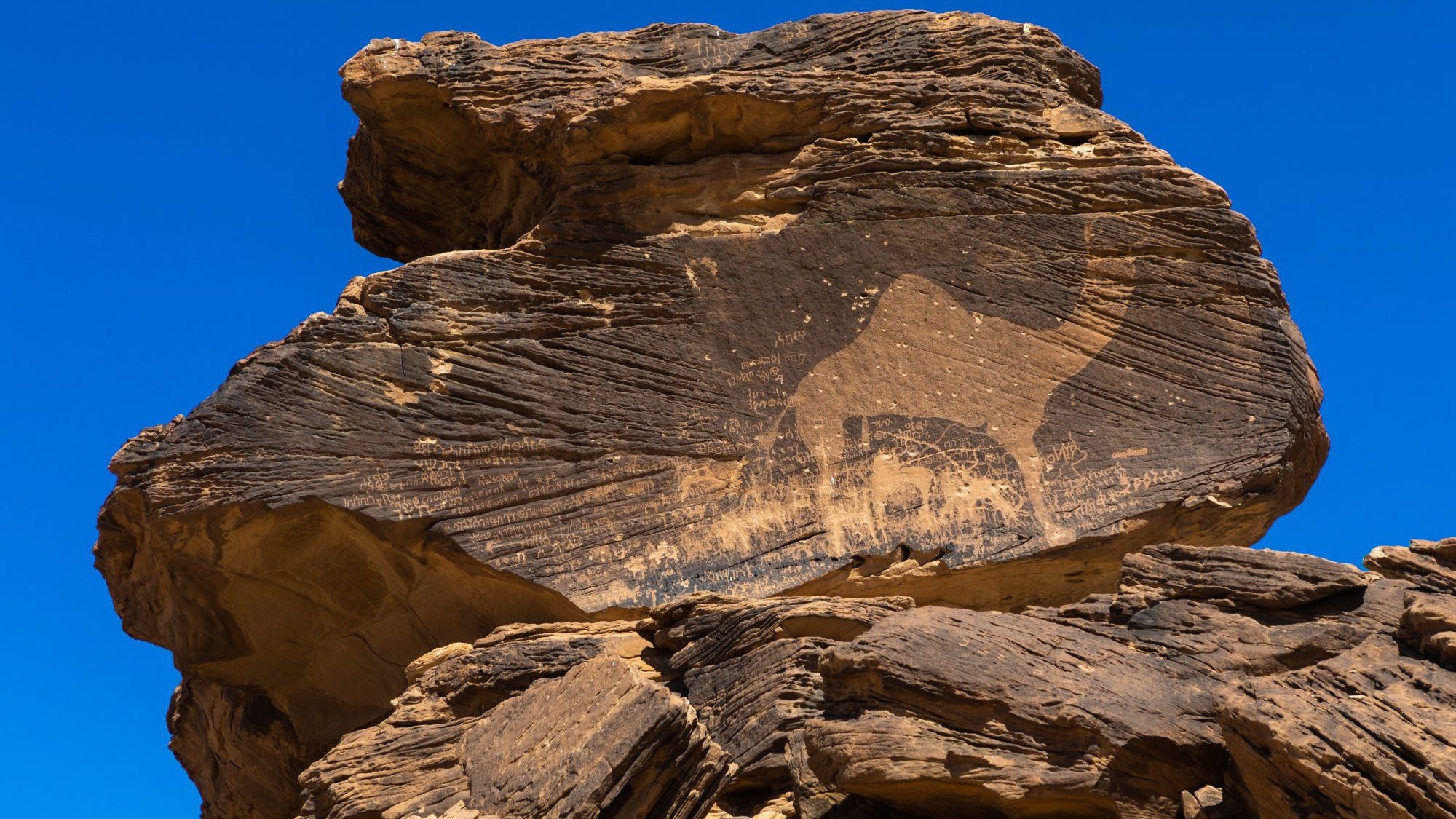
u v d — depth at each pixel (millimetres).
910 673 11039
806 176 15852
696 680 12844
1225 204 15852
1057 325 15469
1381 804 9219
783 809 11773
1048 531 14664
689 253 15617
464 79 16422
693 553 14578
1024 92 16266
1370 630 11062
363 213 18688
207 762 17469
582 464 14891
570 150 15898
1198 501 14805
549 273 15516
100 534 15344
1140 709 10656
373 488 14656
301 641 15594
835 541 14602
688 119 15914
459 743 12422
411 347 15094
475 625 14984
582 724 11234
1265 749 9906
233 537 14734
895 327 15414
